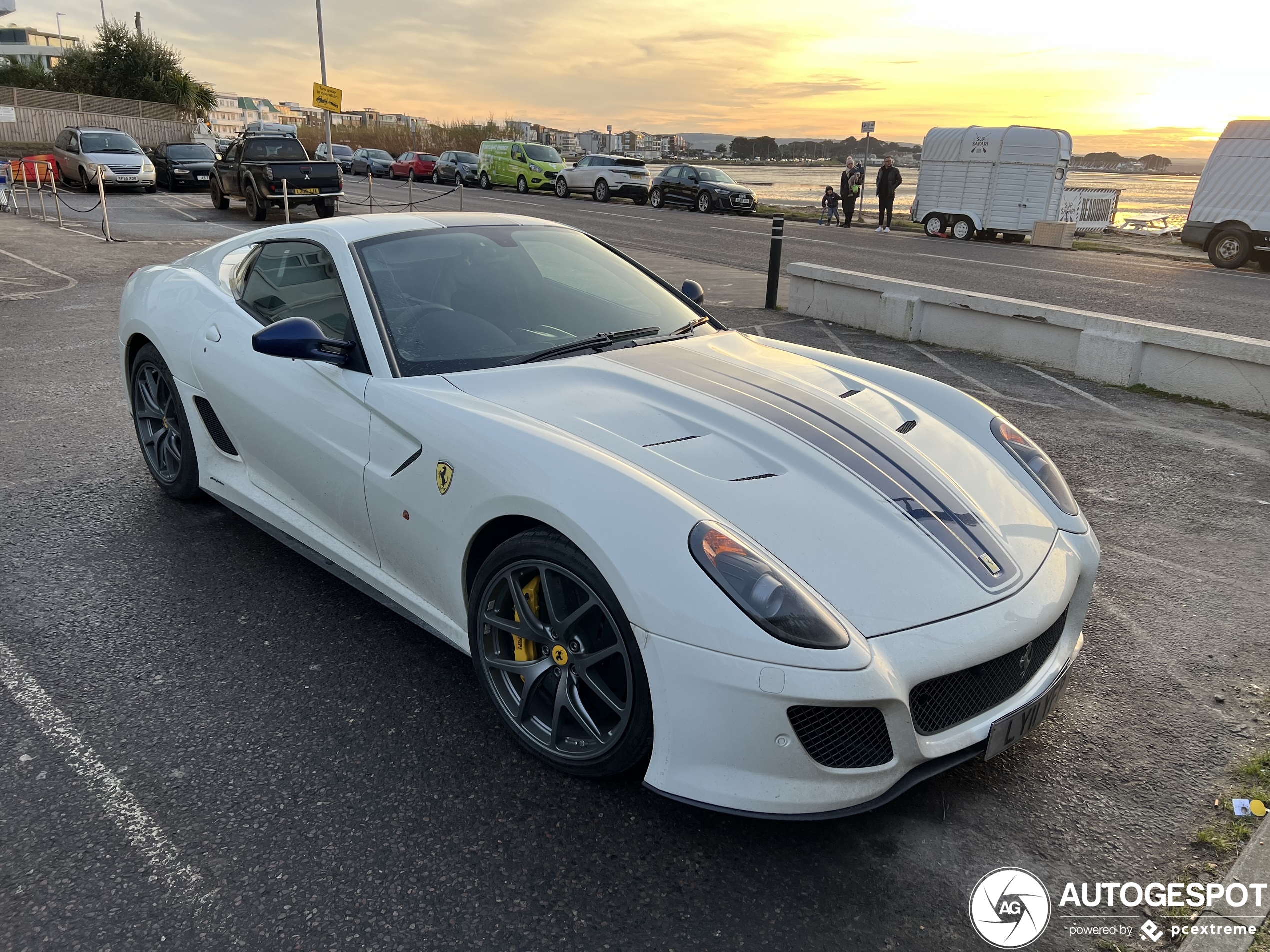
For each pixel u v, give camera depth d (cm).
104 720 254
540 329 307
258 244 359
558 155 3253
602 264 361
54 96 3550
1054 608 223
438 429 249
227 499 361
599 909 194
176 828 214
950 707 207
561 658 226
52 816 217
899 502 230
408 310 294
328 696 268
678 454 232
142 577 338
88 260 1162
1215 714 271
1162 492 459
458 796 227
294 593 330
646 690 205
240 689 270
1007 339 769
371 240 317
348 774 234
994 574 221
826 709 190
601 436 238
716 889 200
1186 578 363
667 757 202
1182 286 1304
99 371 629
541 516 217
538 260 343
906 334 841
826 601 197
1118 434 558
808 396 276
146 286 400
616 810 223
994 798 233
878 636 196
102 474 440
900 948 186
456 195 2784
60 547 360
